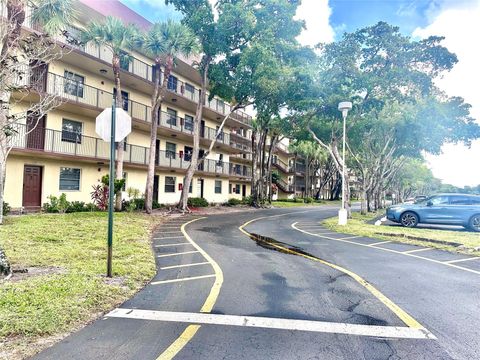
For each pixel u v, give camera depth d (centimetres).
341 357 325
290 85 1995
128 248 833
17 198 1666
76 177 1988
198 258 790
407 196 7712
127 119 596
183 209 2261
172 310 444
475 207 1402
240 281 593
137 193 2166
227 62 2291
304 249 948
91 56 1822
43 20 953
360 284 589
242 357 322
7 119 800
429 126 2120
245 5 2138
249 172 4412
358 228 1456
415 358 327
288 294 524
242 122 3906
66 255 707
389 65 1900
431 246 1009
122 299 481
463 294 539
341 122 2109
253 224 1686
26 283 496
